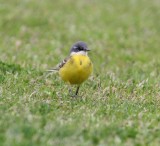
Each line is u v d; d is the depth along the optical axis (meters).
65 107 13.55
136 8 37.78
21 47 23.97
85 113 12.94
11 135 10.56
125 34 29.53
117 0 40.16
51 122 11.67
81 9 35.44
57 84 16.44
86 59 14.40
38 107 12.88
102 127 11.64
